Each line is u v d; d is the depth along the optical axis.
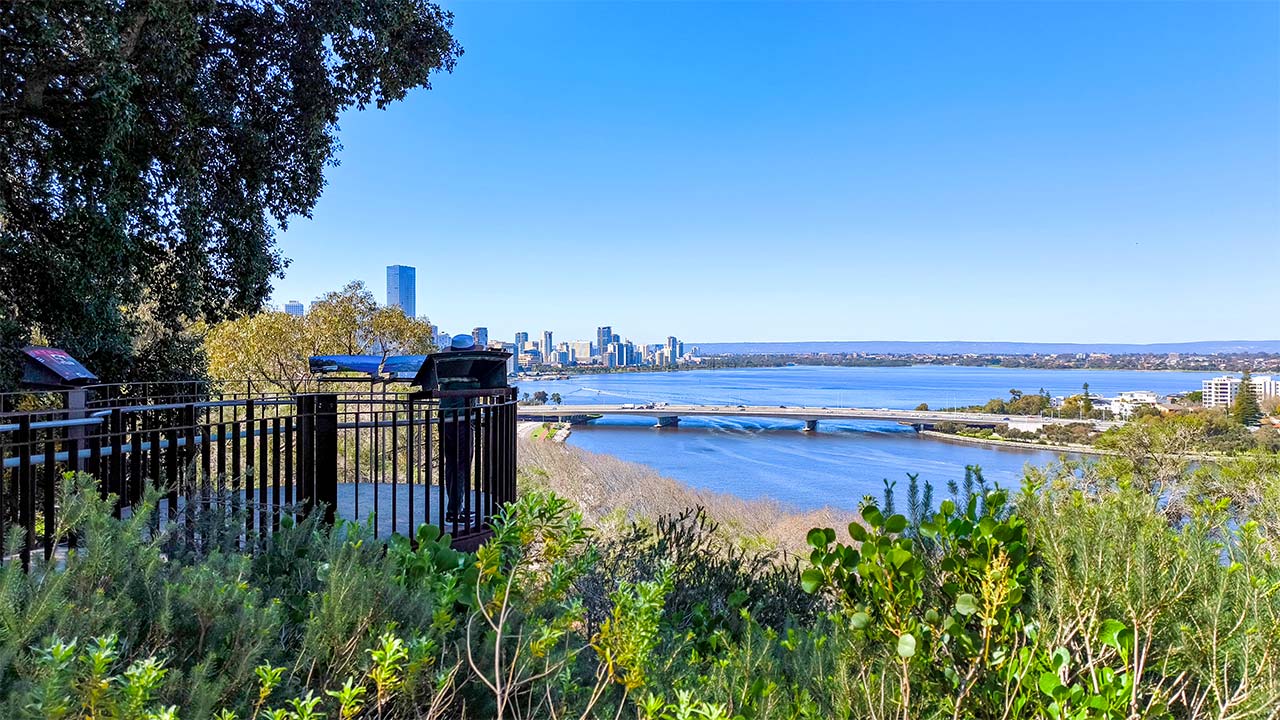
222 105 9.78
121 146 9.16
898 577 2.28
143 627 2.00
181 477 3.60
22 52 7.89
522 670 2.21
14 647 1.55
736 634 3.69
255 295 11.78
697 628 3.74
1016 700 2.17
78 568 1.99
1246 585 2.02
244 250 11.24
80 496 2.37
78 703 1.43
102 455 3.62
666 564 2.12
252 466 4.01
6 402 8.63
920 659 2.25
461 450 5.48
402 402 4.92
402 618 2.31
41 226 9.66
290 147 11.07
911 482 2.95
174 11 8.46
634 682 1.92
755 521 17.61
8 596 1.69
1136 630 2.09
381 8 10.61
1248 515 3.08
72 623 1.75
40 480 5.23
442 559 3.19
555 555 2.26
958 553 2.50
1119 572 2.13
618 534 5.63
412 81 11.79
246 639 1.95
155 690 1.64
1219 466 6.14
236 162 10.85
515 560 2.27
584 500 16.31
